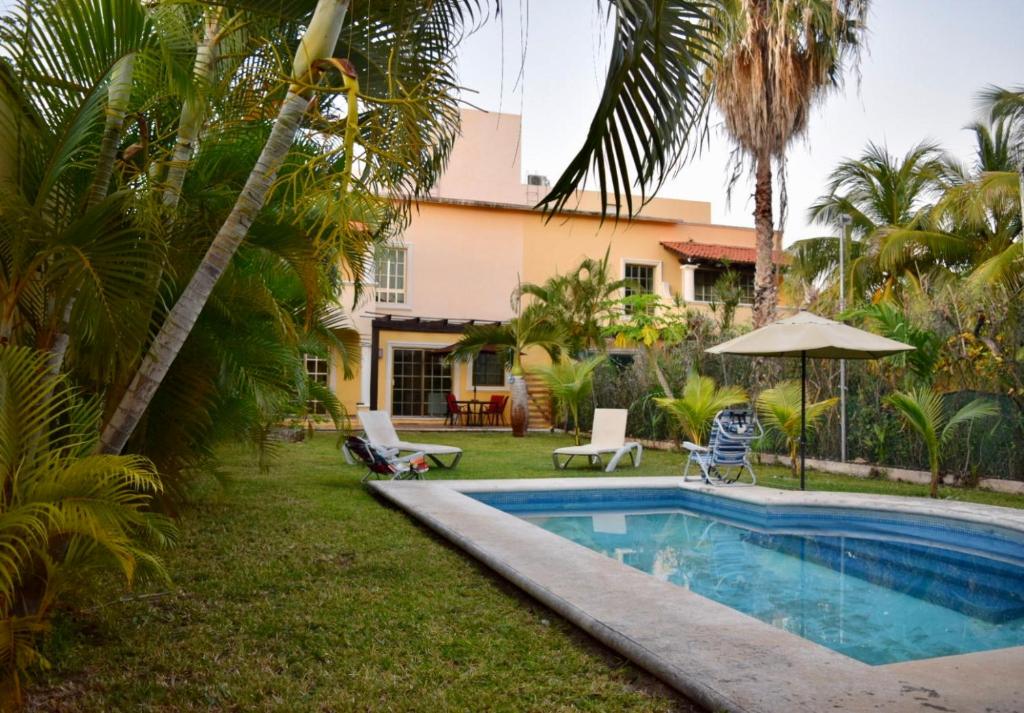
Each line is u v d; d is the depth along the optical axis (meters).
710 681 3.07
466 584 4.98
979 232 18.30
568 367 17.64
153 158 4.48
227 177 5.29
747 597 5.55
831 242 22.53
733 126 15.07
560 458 14.30
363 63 4.82
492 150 26.17
